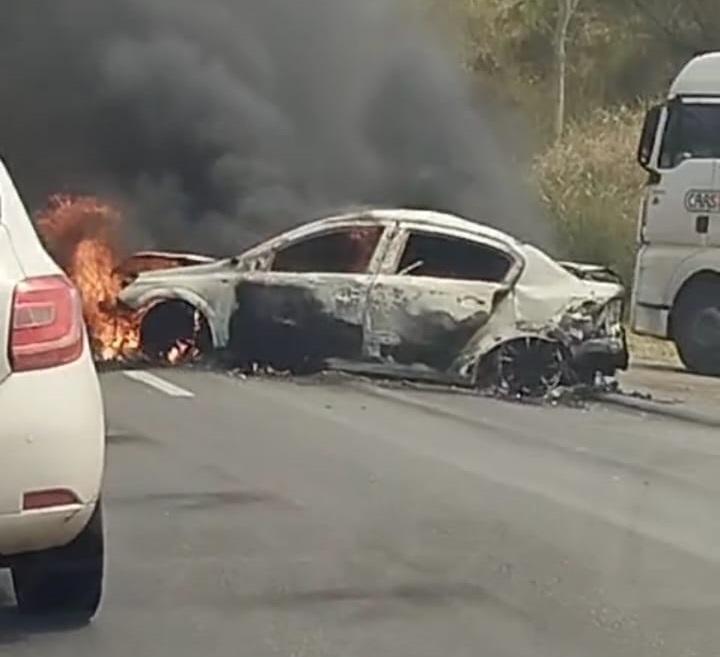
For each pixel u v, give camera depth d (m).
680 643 11.52
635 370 32.38
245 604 12.34
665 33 59.38
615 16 60.28
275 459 18.95
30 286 10.49
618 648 11.38
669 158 33.31
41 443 10.34
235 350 27.03
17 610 11.95
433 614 12.18
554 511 16.23
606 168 48.88
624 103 58.53
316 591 12.78
